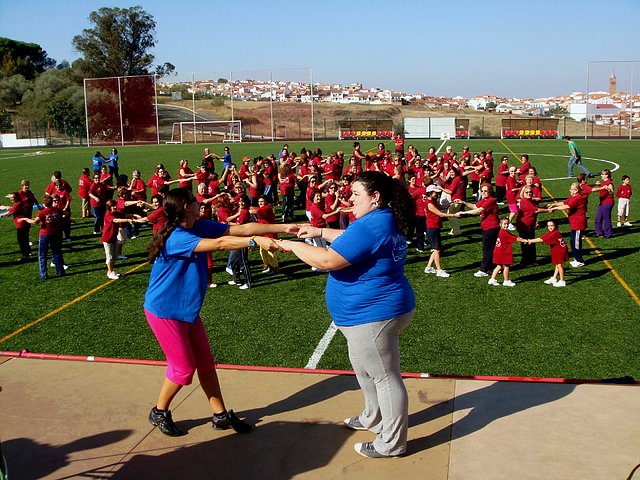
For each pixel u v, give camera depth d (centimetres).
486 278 1140
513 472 363
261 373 526
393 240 365
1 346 827
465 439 403
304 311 959
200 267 412
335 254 356
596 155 3719
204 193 1510
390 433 379
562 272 1080
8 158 4322
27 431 431
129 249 1459
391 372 379
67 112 7006
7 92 8062
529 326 870
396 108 9519
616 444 388
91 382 512
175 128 7100
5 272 1268
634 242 1409
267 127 7662
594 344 796
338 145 5075
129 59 8425
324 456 391
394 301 369
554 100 15988
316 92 16038
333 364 739
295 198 2175
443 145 4906
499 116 9006
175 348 411
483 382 489
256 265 1273
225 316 942
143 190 1706
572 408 439
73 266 1306
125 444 412
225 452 400
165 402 424
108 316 956
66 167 3528
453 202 1177
